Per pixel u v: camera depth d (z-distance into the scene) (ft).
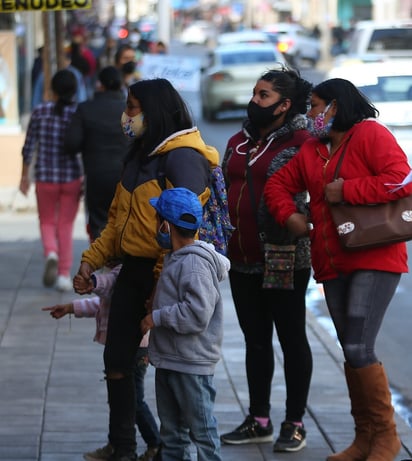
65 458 41.24
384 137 38.24
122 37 233.14
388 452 39.58
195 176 36.73
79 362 55.16
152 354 35.94
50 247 71.67
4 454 41.55
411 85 84.99
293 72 42.68
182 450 36.73
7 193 112.27
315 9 552.82
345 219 37.91
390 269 38.52
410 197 37.86
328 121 38.81
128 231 37.37
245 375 53.36
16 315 65.26
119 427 38.17
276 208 40.16
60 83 68.39
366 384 39.11
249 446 43.83
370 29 153.69
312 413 47.75
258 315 43.83
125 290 37.73
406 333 66.23
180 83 113.50
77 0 77.41
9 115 119.14
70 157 69.77
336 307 39.47
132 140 39.09
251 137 43.04
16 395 49.32
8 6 77.41
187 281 34.45
